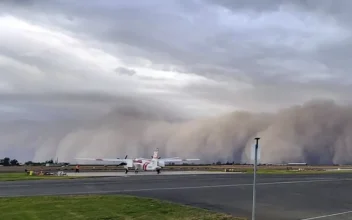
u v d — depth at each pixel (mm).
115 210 23906
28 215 22359
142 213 23047
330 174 76250
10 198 29781
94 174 75312
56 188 38812
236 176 63531
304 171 97438
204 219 21594
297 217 23297
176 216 22375
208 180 51500
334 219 22828
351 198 33438
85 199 28594
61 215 22344
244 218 22234
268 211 25281
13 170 106062
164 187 39812
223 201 29281
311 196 34375
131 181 49469
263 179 54875
